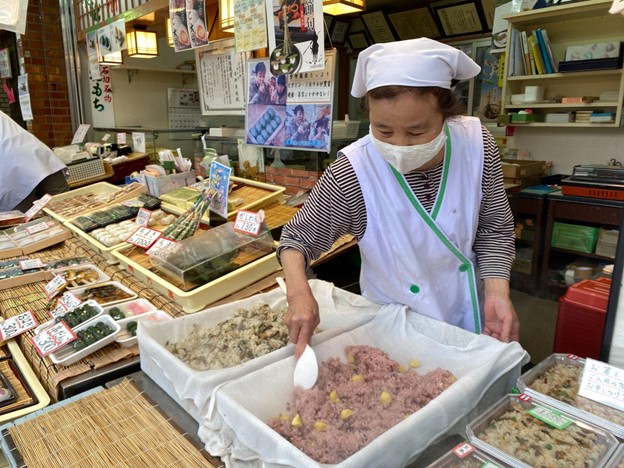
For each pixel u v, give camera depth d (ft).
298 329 3.28
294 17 6.92
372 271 4.13
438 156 3.47
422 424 2.47
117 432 3.13
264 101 8.48
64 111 16.70
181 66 16.62
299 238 3.80
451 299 3.93
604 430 2.49
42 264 6.50
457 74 3.11
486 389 2.92
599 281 4.38
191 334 3.87
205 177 9.75
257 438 2.52
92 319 4.64
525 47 11.09
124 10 12.16
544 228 10.94
